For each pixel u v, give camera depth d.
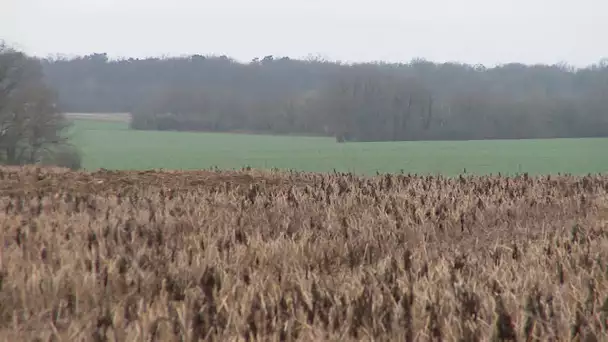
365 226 31.78
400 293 20.64
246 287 20.91
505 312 18.70
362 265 24.47
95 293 20.70
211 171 55.62
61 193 42.56
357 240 28.58
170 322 18.06
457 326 18.30
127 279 21.70
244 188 47.19
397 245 29.05
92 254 24.44
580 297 20.55
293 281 21.53
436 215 36.00
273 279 21.72
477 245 29.41
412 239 29.95
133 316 18.95
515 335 18.08
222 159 174.25
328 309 19.66
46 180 47.56
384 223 33.34
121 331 17.77
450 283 21.67
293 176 53.56
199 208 36.12
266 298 20.06
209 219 33.22
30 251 25.50
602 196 45.81
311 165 159.75
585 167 149.50
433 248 28.64
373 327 18.44
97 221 31.64
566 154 178.75
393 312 19.11
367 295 20.20
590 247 27.39
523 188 50.75
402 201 39.94
